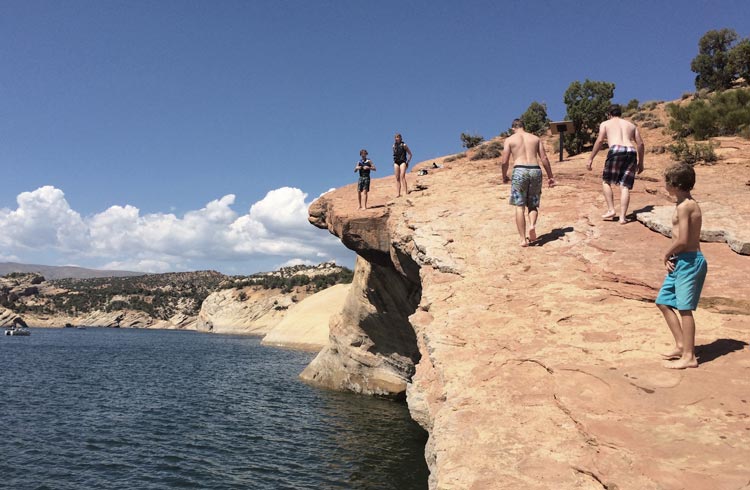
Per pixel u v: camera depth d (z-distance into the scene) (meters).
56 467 12.49
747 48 26.92
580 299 6.40
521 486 3.25
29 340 78.06
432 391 5.71
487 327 6.11
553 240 8.73
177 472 12.18
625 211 8.88
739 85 27.56
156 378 30.84
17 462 12.81
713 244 7.69
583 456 3.45
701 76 30.16
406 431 17.06
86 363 40.72
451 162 21.95
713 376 4.18
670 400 3.93
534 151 8.62
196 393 24.70
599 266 7.25
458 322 6.39
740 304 5.59
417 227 11.38
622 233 8.46
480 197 13.11
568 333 5.55
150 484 11.35
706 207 9.07
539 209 10.75
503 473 3.42
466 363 5.34
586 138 21.81
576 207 10.49
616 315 5.82
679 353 4.57
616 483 3.10
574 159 18.33
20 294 196.88
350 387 25.66
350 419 18.80
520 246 8.74
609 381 4.35
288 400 22.84
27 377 30.48
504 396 4.48
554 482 3.25
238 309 140.75
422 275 9.24
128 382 28.83
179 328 179.50
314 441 15.43
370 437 16.09
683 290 4.39
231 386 27.27
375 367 24.83
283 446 14.76
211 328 144.00
